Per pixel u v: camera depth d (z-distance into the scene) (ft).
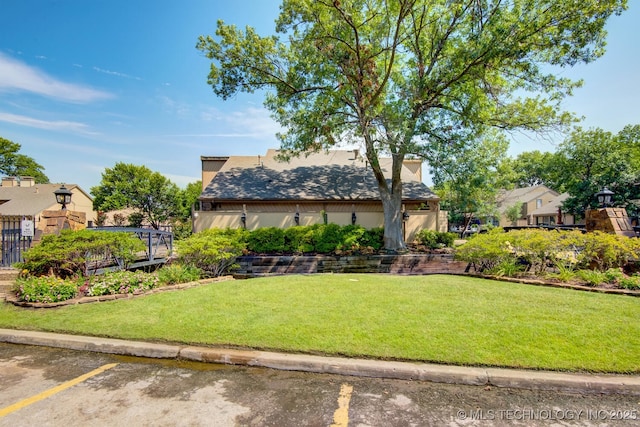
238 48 39.60
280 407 9.06
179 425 8.20
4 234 25.26
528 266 26.37
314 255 37.60
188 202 106.22
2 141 126.52
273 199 49.06
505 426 8.20
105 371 11.42
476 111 39.01
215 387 10.23
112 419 8.46
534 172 160.56
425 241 43.68
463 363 10.92
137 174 99.60
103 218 102.47
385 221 42.65
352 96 42.22
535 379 10.02
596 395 9.66
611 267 23.50
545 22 32.71
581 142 85.56
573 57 34.42
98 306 17.92
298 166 59.77
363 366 10.91
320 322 14.52
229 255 29.30
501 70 38.32
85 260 22.85
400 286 21.89
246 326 14.25
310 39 36.06
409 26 40.47
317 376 10.93
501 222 125.39
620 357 11.02
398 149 38.86
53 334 14.15
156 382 10.57
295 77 39.88
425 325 13.96
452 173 39.88
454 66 36.58
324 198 49.49
